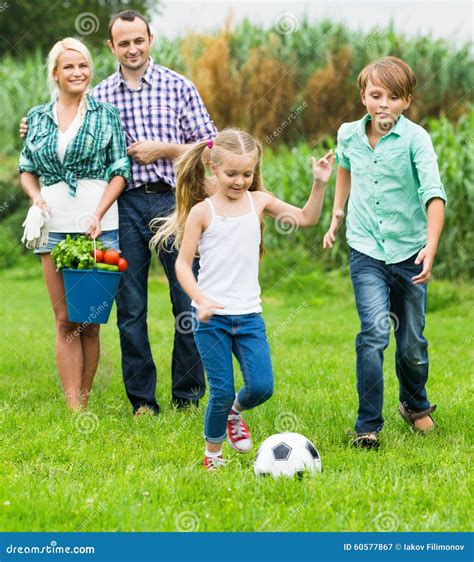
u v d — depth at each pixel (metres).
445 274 20.89
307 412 9.76
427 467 7.78
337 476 7.41
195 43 31.66
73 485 7.10
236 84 31.72
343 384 11.20
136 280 10.01
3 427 9.02
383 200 8.58
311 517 6.53
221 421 7.64
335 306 19.28
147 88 10.19
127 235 10.03
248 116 31.78
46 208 9.74
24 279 24.81
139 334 9.98
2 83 30.12
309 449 7.56
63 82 9.77
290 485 7.12
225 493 6.99
